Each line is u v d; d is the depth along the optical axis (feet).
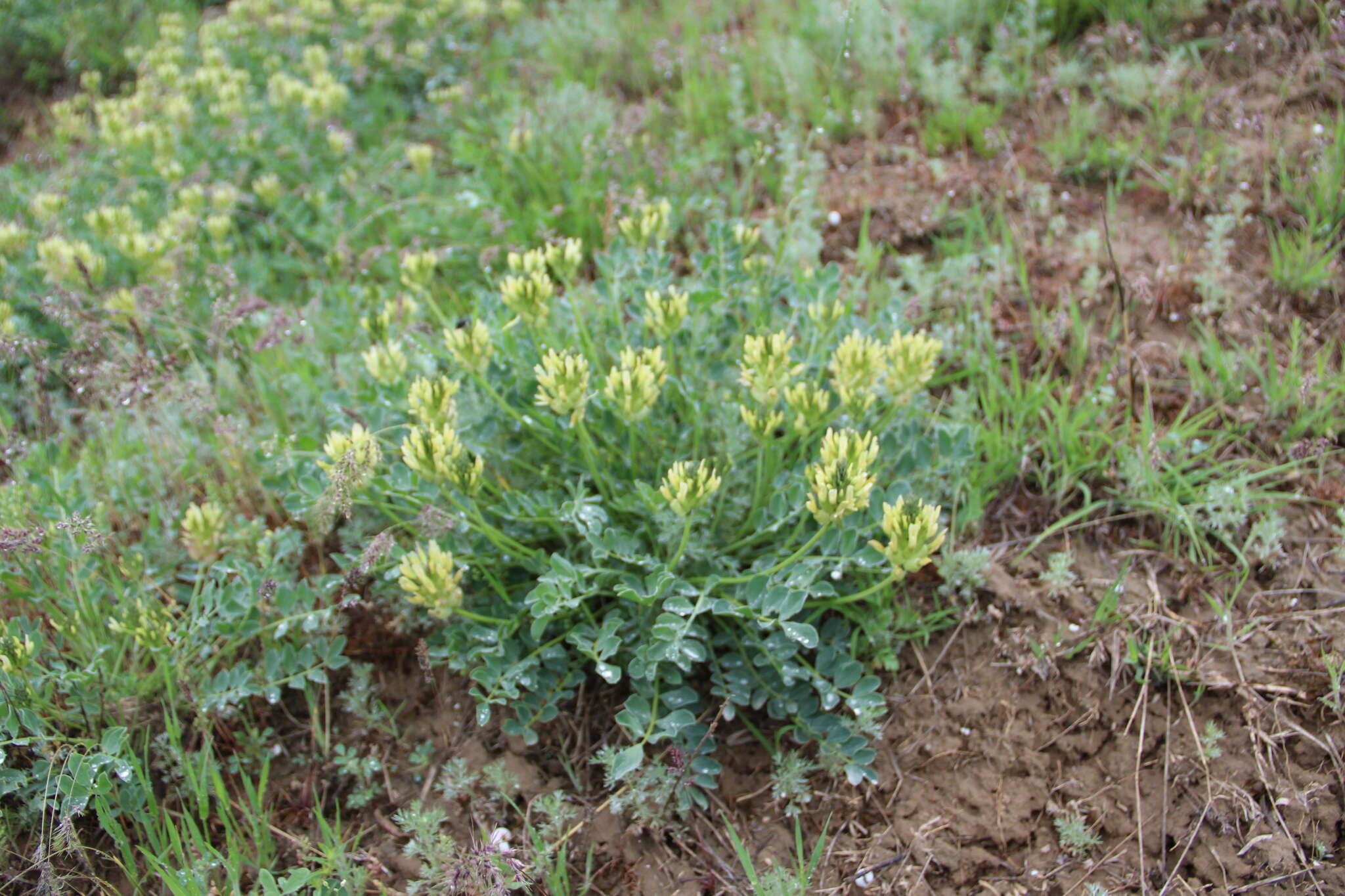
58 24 21.66
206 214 15.49
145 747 8.16
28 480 9.68
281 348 11.76
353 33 20.63
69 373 10.57
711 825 8.19
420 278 10.30
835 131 14.93
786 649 8.34
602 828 8.13
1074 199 13.15
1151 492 9.48
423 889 7.71
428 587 7.43
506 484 9.36
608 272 10.07
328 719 8.64
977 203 12.77
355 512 9.34
